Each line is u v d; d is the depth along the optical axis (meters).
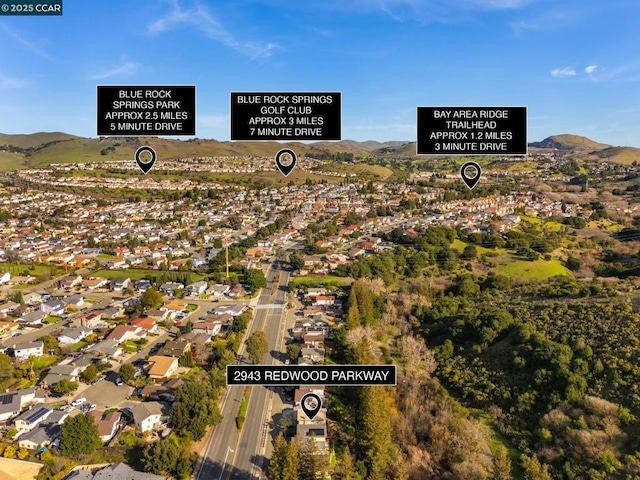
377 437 51.78
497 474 47.62
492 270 121.56
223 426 60.12
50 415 59.75
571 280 103.81
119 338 83.69
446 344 77.88
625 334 65.69
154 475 49.03
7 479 48.75
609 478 47.50
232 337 83.94
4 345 82.94
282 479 44.31
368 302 92.38
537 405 60.94
